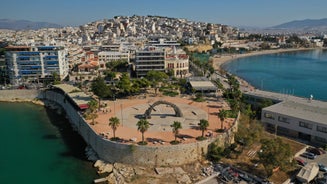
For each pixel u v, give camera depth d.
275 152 88.50
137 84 178.25
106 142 106.75
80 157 114.50
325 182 86.31
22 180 97.62
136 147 101.12
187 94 187.38
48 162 110.38
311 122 119.81
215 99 173.62
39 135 138.25
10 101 198.12
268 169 89.00
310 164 91.75
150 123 128.12
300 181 87.75
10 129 146.88
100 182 94.81
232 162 101.69
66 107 171.62
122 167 101.88
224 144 113.56
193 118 135.38
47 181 96.88
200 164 102.44
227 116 126.19
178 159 102.06
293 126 126.12
